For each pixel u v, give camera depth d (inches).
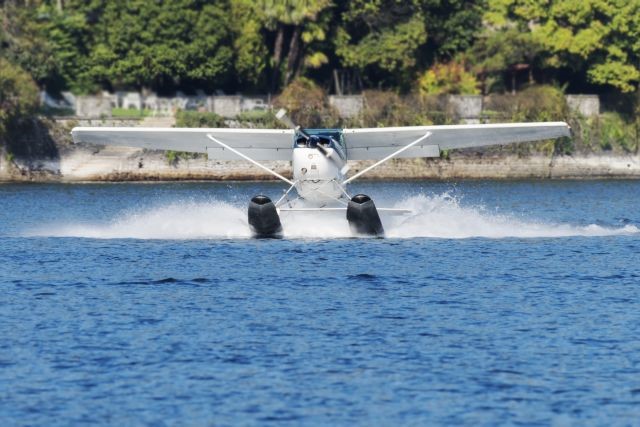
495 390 2332.7
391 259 3811.5
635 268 3663.9
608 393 2315.5
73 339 2689.5
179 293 3225.9
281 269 3609.7
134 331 2760.8
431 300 3125.0
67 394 2311.8
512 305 3061.0
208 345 2635.3
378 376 2415.1
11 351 2588.6
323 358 2534.5
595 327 2807.6
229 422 2166.6
